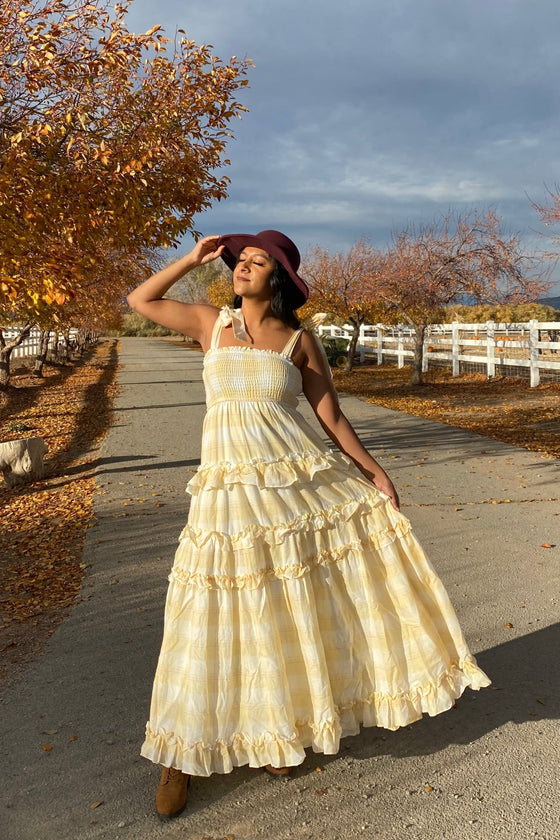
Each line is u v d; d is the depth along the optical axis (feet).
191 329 8.18
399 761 8.24
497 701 9.59
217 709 6.98
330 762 8.25
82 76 20.42
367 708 7.56
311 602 7.18
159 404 54.13
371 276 66.18
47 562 17.56
